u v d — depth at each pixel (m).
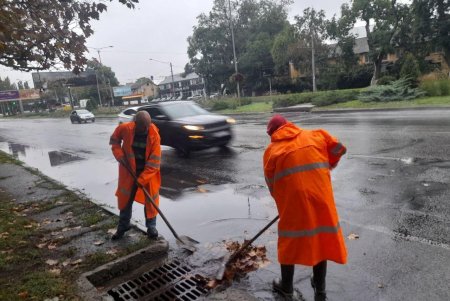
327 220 2.99
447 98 19.02
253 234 4.78
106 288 3.80
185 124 10.56
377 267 3.69
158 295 3.61
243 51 56.69
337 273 3.64
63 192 7.32
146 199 4.56
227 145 11.73
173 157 10.99
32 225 5.45
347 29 37.94
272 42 52.22
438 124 11.87
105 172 9.91
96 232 5.01
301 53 43.69
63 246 4.62
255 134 14.13
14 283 3.70
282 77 52.00
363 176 6.90
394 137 10.41
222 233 4.91
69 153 14.26
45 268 4.05
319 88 47.09
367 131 11.99
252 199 6.27
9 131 31.28
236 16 56.00
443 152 8.08
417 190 5.83
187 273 3.95
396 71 37.19
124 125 4.59
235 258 4.00
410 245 4.07
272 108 28.38
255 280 3.64
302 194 2.94
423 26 32.78
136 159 4.56
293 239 3.02
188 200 6.56
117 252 4.30
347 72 44.59
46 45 6.91
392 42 36.50
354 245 4.19
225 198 6.46
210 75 59.56
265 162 3.16
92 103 59.38
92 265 4.07
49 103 81.62
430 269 3.57
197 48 58.03
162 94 115.31
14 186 8.22
